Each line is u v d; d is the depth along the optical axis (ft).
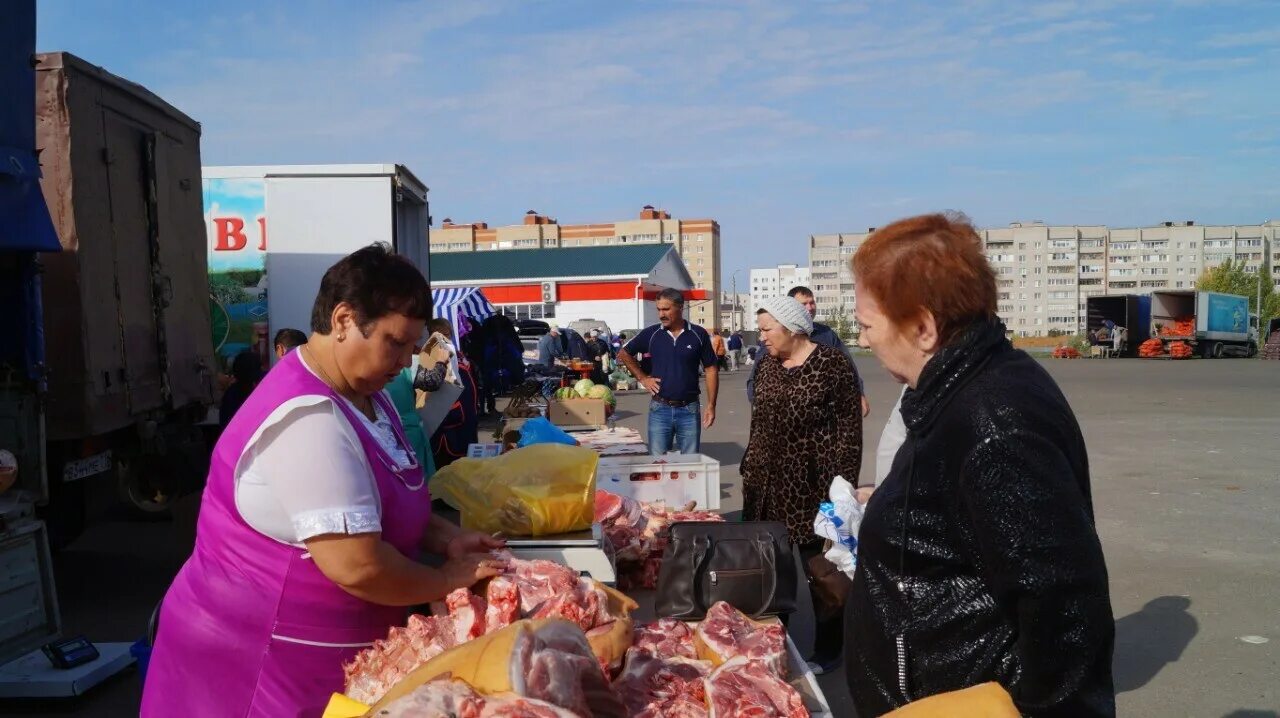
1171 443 43.04
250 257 35.55
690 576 11.40
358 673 6.92
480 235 324.80
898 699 5.91
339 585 6.85
